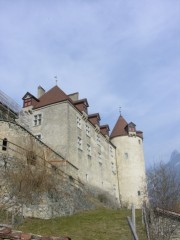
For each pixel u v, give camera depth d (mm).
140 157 56000
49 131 41594
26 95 44969
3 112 37594
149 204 21297
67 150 39469
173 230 18094
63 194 29328
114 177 52938
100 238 18984
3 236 10055
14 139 28938
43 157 30844
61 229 21016
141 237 18469
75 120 43719
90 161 45156
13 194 23922
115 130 58469
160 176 23516
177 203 21672
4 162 25984
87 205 34344
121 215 25328
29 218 23594
